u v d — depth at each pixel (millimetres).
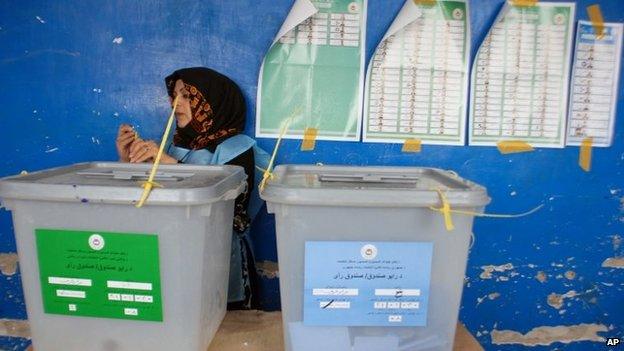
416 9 1263
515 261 1413
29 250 800
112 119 1349
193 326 811
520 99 1328
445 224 775
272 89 1323
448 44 1303
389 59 1307
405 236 780
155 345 813
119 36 1312
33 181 815
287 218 775
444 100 1324
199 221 778
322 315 804
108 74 1328
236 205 1197
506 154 1350
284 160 1347
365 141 1340
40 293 812
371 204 748
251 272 1274
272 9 1296
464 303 1436
